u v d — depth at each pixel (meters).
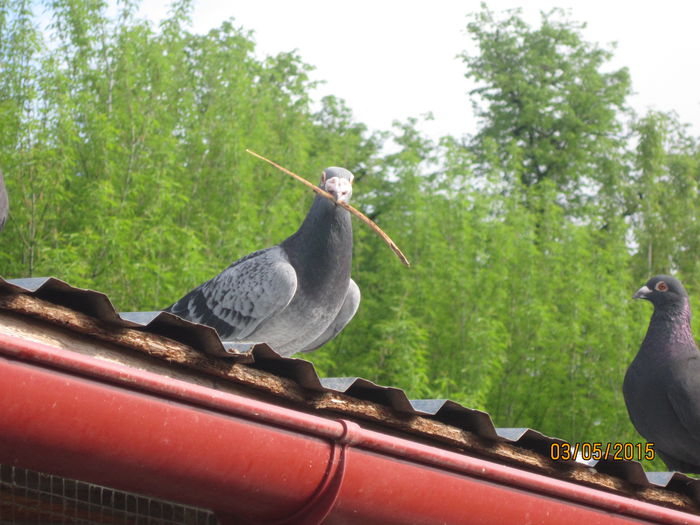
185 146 17.81
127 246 15.70
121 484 3.26
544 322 18.66
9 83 15.62
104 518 3.89
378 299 20.17
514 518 4.20
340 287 6.09
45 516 3.71
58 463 3.08
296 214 18.83
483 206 19.75
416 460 3.82
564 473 4.77
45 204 15.45
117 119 16.55
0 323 3.23
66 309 3.36
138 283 15.52
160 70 17.06
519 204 21.56
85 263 15.09
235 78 18.39
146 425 3.13
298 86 20.56
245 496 3.46
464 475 4.01
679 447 7.18
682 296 7.22
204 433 3.25
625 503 4.60
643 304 19.91
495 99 26.72
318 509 3.60
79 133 16.12
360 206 22.88
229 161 17.66
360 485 3.65
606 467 5.01
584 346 18.77
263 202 18.94
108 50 16.78
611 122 26.30
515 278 19.06
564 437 18.67
